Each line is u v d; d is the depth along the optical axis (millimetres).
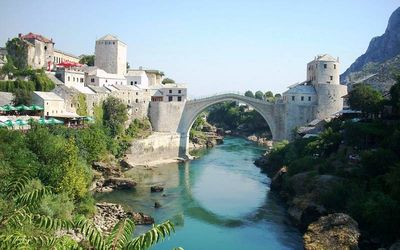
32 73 103438
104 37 154250
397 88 82438
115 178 84062
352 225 50125
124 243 17578
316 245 48844
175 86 138875
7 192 20781
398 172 51812
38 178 56500
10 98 91438
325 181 64438
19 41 128000
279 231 59719
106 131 107062
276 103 128500
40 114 91562
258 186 88312
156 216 65562
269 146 159250
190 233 58531
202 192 82250
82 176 63031
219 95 130625
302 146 92688
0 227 20062
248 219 65312
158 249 52375
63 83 111438
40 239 19125
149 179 93375
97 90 118000
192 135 159750
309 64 136125
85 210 59156
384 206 48406
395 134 64188
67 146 63969
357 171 62938
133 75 152375
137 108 127500
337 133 83188
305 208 61688
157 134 124938
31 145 65500
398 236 47969
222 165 115188
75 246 18812
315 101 125125
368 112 89250
